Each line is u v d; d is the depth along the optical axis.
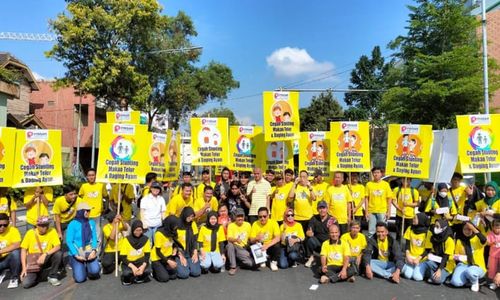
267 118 10.52
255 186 9.79
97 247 8.02
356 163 10.18
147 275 7.69
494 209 8.16
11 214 8.57
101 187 9.07
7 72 22.77
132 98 25.48
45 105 35.81
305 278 7.91
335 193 9.39
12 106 30.41
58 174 8.59
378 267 7.91
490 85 17.81
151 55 28.61
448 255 7.45
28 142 8.41
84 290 7.20
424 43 19.41
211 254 8.20
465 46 17.47
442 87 17.38
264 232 8.55
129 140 8.55
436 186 9.33
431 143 9.24
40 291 7.16
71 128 35.75
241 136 11.80
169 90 32.22
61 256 7.62
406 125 9.50
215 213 8.39
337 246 7.74
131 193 9.48
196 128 10.92
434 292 7.07
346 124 10.28
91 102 35.75
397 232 9.80
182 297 6.83
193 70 34.88
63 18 23.98
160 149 11.02
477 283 7.14
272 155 11.64
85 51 24.92
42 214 8.66
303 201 9.36
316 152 11.17
